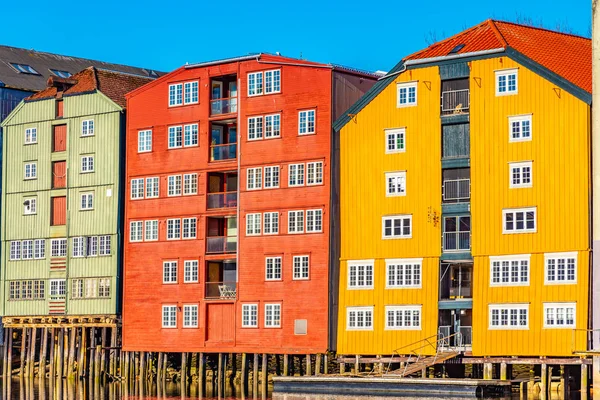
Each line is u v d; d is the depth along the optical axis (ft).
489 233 223.10
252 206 252.62
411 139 233.14
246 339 250.78
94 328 278.05
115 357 274.98
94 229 279.49
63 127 288.10
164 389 255.70
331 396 215.92
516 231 220.64
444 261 228.43
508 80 223.71
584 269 213.46
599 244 208.03
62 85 289.33
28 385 271.28
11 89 318.65
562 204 216.54
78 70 353.51
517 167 221.66
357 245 237.45
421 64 232.32
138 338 266.98
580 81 221.05
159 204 266.98
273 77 252.01
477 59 226.58
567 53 234.17
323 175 244.01
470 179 226.38
